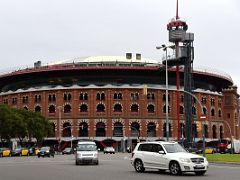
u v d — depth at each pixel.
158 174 27.86
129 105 116.31
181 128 119.88
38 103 119.94
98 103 116.06
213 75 125.75
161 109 118.25
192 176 26.12
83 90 117.06
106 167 36.62
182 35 81.81
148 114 116.62
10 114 88.38
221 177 25.30
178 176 26.11
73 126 115.50
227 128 139.25
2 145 108.38
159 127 116.94
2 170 33.03
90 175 27.05
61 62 127.62
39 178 24.89
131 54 127.50
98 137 114.00
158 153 28.42
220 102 132.38
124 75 118.81
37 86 124.25
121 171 30.98
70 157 69.00
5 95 128.25
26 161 51.88
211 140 122.94
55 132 116.88
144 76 119.69
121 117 115.31
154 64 121.06
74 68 116.62
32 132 98.25
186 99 84.62
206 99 126.44
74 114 116.12
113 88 116.50
